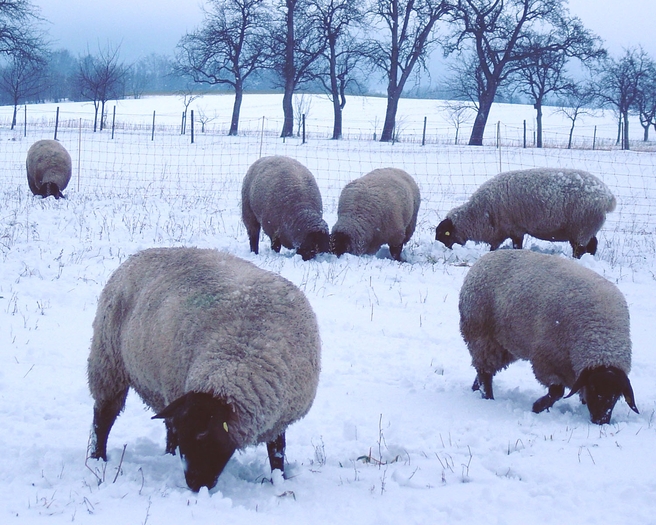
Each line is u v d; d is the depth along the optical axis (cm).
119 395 488
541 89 4188
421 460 497
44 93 8712
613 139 5469
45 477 432
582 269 626
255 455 496
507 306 631
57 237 1241
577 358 586
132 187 2070
